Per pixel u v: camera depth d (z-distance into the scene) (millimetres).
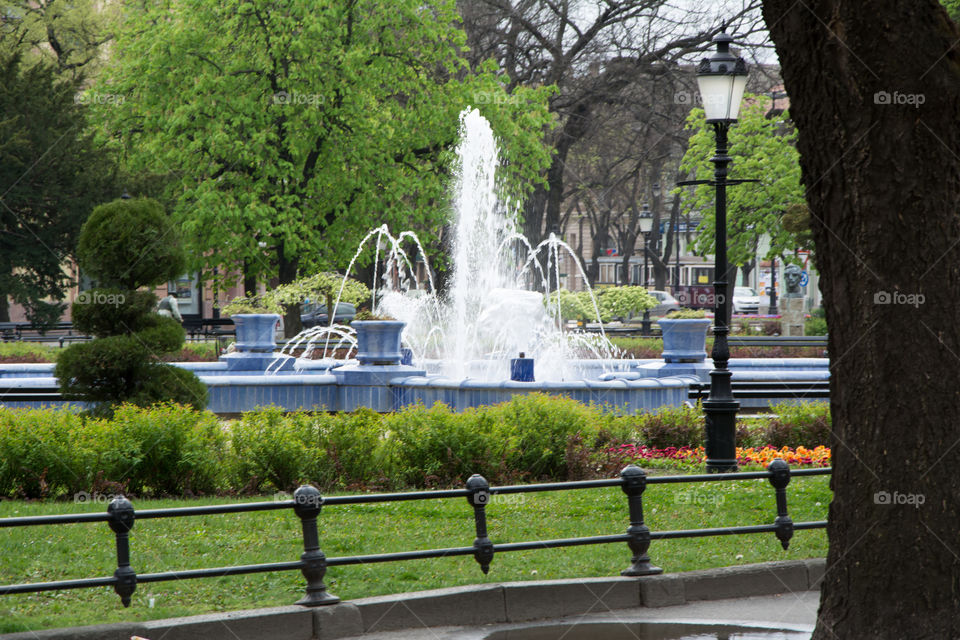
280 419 16719
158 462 15406
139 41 43625
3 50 53562
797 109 8398
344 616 9664
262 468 15812
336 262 45844
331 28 42156
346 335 34719
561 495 15453
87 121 47719
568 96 54406
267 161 42469
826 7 8055
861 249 8055
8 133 45469
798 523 11797
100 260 19188
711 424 16797
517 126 45906
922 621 7906
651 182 74688
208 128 41594
